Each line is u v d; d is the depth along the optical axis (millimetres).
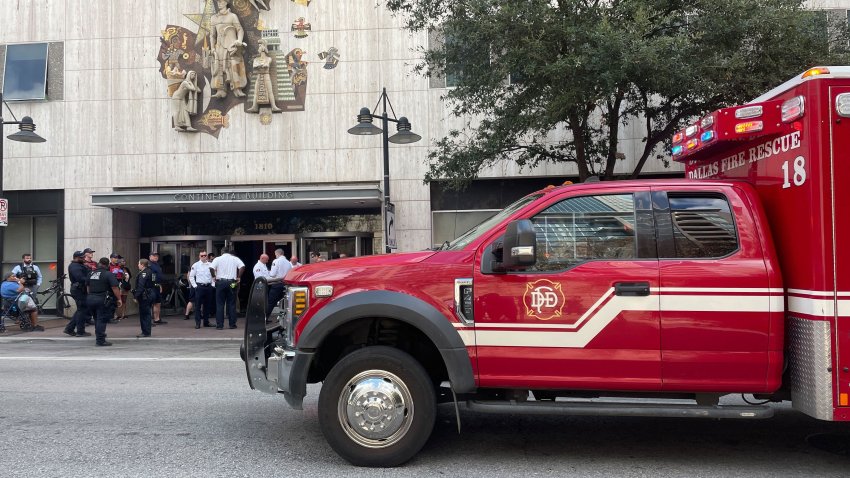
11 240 17281
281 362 4375
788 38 9898
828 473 4156
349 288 4270
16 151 16750
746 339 3922
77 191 16594
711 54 9656
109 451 4676
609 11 9773
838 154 3748
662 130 11812
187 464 4355
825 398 3674
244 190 14961
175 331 13383
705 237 4098
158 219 17828
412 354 4719
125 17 16594
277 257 13961
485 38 9977
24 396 6738
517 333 4102
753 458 4496
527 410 4094
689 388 3994
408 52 15891
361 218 17188
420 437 4195
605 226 4203
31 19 16844
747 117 4145
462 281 4184
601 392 4328
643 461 4430
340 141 16062
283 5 16250
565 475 4121
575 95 9312
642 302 4000
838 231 3713
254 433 5191
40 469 4250
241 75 16188
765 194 4238
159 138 16422
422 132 15797
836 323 3686
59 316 16516
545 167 15484
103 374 8148
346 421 4242
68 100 16672
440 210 16016
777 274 3945
